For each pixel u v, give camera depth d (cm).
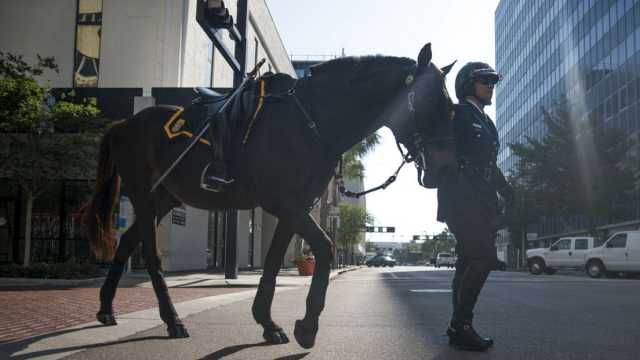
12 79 1664
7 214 2145
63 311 712
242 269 3212
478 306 838
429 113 414
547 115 4466
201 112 520
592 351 438
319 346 455
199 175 496
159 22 2372
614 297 1050
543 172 4341
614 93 5053
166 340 470
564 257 3180
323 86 452
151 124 542
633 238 2925
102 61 2389
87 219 572
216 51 2791
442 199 467
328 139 448
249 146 459
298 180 443
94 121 1695
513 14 8750
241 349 435
